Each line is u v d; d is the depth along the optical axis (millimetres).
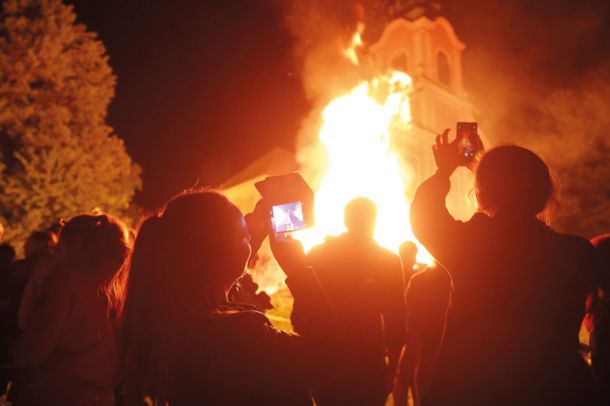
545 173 2076
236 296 2049
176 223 1653
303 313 1701
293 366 1568
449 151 2156
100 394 2500
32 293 3299
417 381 3650
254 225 1906
